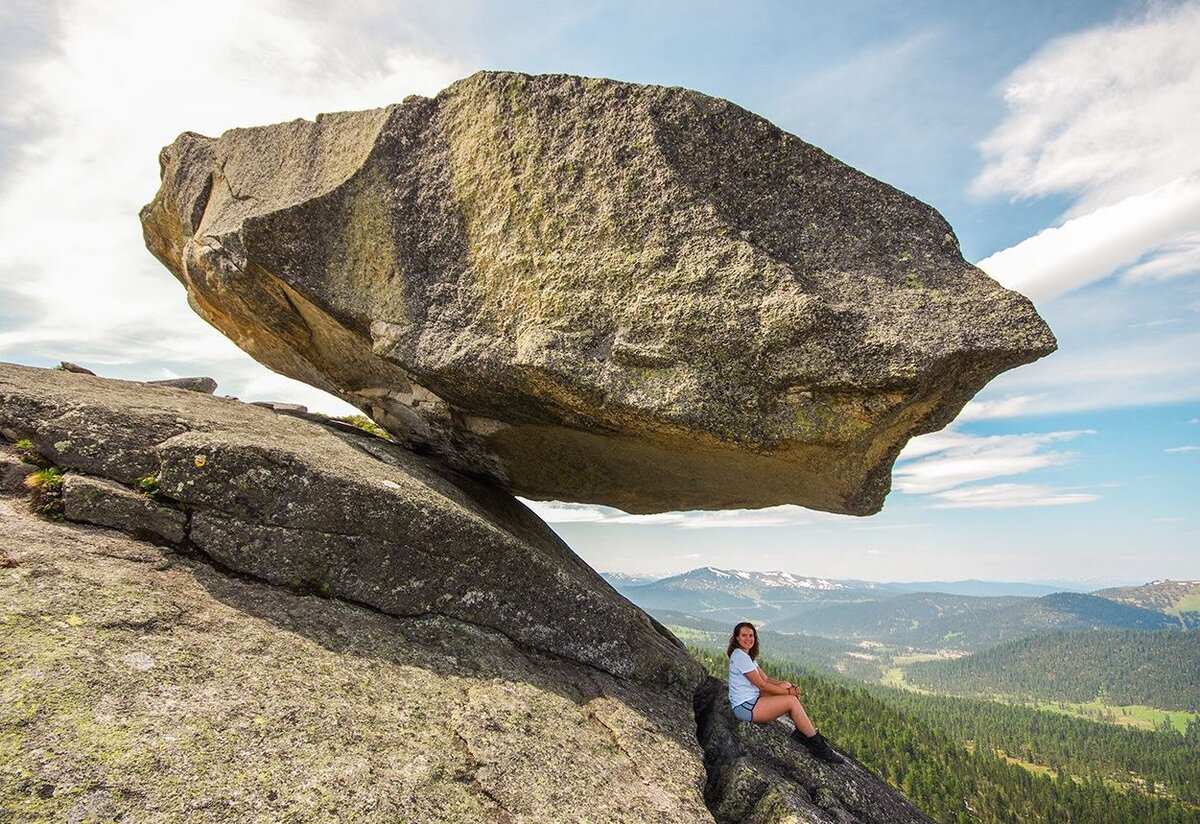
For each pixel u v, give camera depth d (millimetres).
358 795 5492
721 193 9648
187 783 4883
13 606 5711
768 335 8914
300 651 7043
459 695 7676
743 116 9789
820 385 8977
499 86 10477
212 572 7707
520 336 9883
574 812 6680
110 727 5016
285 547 8086
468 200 10555
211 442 8008
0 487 7410
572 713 8492
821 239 9516
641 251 9531
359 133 11312
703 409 9141
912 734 136875
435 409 12195
